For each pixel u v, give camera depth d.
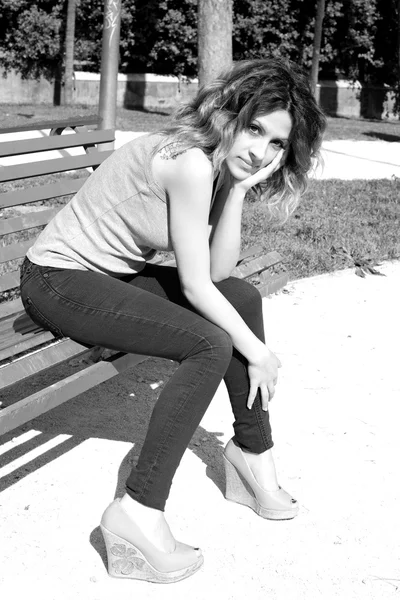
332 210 8.03
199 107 2.58
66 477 3.15
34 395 2.54
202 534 2.85
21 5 21.88
